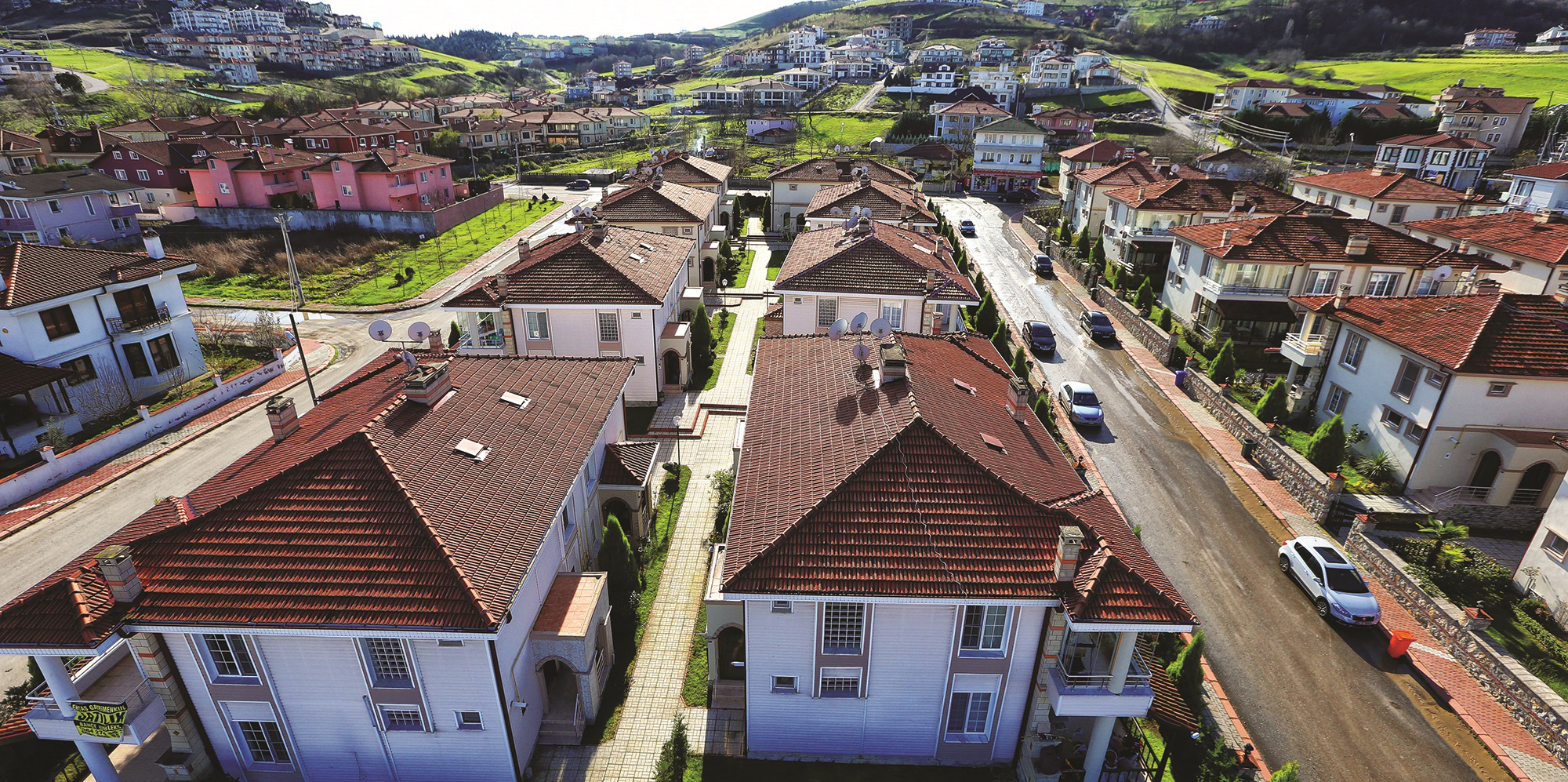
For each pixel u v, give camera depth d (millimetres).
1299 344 38188
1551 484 28531
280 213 36938
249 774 18438
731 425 37062
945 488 18484
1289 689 21828
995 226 81000
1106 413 38469
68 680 16438
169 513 18578
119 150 85250
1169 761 19516
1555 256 43062
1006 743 19469
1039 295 57188
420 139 117250
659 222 52750
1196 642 20422
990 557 17344
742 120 141875
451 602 15875
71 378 37562
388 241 74125
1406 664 22719
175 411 38125
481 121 132875
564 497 20172
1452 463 30141
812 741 19703
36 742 18703
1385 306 34344
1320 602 24703
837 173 73312
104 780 17312
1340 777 19203
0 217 66312
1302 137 117875
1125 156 78312
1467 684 22047
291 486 17734
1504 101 100750
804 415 22688
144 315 40969
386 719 17703
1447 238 51594
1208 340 45781
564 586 21000
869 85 171750
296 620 15625
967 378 25516
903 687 18750
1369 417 33594
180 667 16891
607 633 21594
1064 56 179375
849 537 17562
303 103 138000
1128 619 16172
